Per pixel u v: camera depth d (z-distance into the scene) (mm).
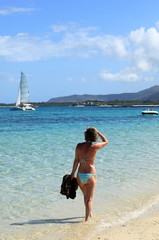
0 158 13234
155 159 12617
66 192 6211
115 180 9227
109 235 5367
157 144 17375
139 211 6598
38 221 6156
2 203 7230
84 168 6055
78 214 6531
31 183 8977
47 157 13383
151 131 26484
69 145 17453
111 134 23828
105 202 7234
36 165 11609
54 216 6422
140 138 20719
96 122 43562
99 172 10289
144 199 7422
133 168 10883
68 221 6137
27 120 52312
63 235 5461
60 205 7105
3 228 5820
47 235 5477
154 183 8875
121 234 5391
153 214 6383
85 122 44125
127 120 49094
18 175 9977
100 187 8492
